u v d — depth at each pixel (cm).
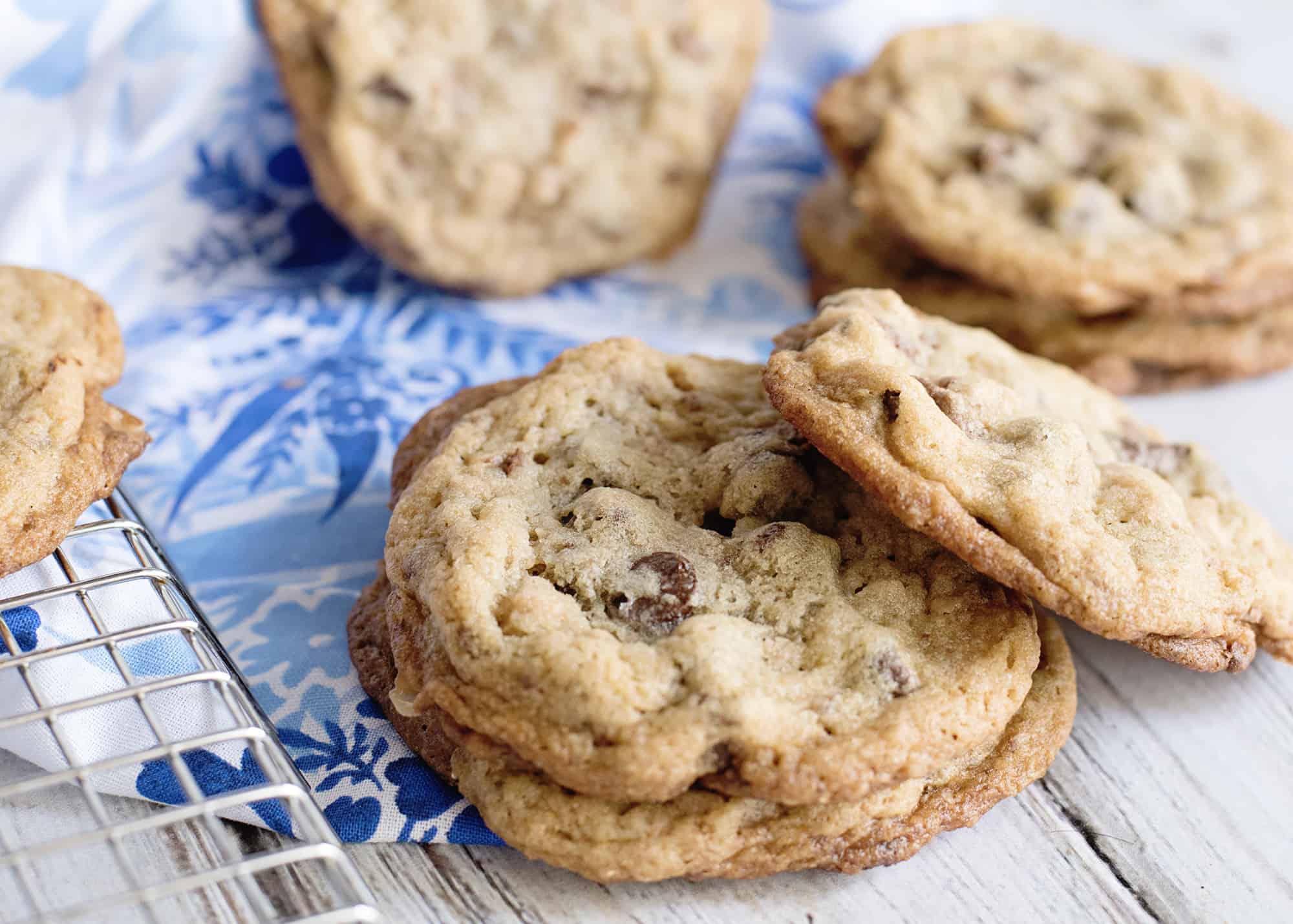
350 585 37
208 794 33
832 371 34
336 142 42
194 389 41
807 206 46
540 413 36
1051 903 33
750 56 45
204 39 42
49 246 42
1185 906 33
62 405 35
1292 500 40
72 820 33
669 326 44
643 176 44
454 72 43
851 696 32
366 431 40
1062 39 46
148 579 34
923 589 34
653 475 35
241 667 35
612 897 33
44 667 34
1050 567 33
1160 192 42
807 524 35
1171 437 41
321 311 43
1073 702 35
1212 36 52
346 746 34
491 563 33
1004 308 42
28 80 41
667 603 33
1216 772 35
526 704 32
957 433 34
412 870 33
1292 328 42
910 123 43
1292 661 35
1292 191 43
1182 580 34
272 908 32
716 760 32
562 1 43
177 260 44
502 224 44
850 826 33
